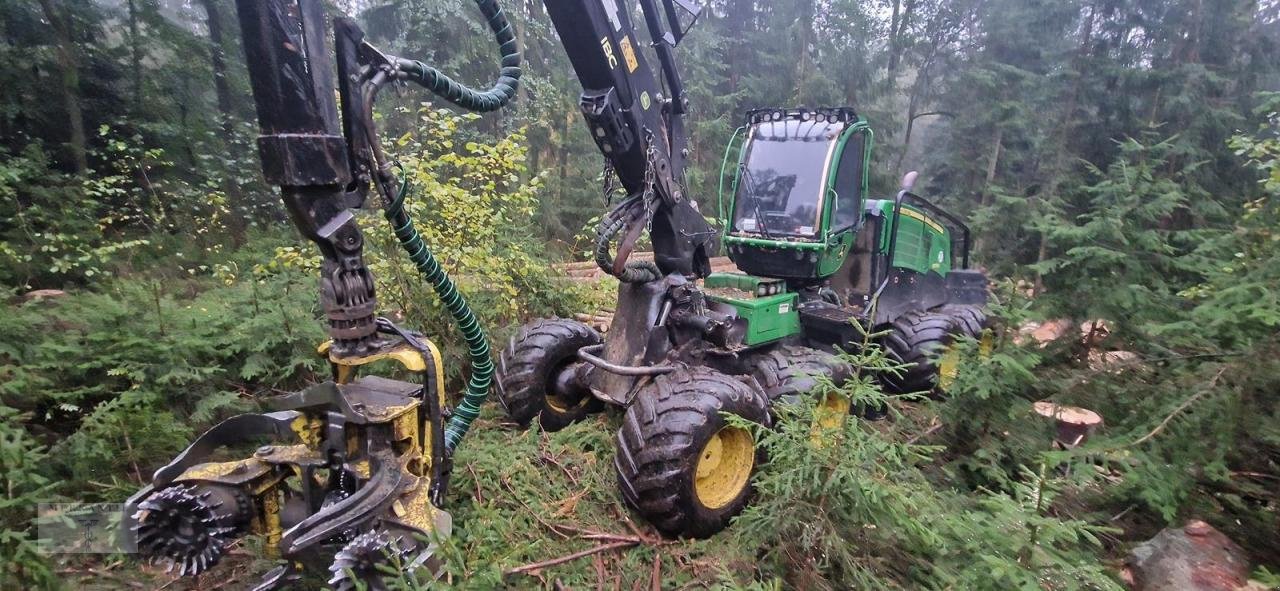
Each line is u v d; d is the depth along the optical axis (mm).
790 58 14992
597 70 3098
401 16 12430
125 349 3557
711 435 3023
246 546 2762
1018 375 3533
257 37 1990
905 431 3736
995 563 2027
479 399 2900
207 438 2367
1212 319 3020
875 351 2814
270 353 4172
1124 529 3115
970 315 5609
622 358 3771
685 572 2854
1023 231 9812
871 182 14398
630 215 3510
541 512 3125
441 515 2195
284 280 4621
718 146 14797
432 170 5363
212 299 4477
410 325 4559
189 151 9258
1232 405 2779
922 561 2523
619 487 3160
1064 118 11453
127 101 9227
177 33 9477
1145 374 3318
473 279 5066
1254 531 2916
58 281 6230
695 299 3871
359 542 1950
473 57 11961
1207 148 9711
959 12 14469
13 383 2848
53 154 8398
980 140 13133
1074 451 2779
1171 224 7965
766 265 4879
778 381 3977
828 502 2588
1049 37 12523
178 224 8242
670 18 3646
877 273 5309
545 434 3902
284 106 2037
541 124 12188
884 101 15406
